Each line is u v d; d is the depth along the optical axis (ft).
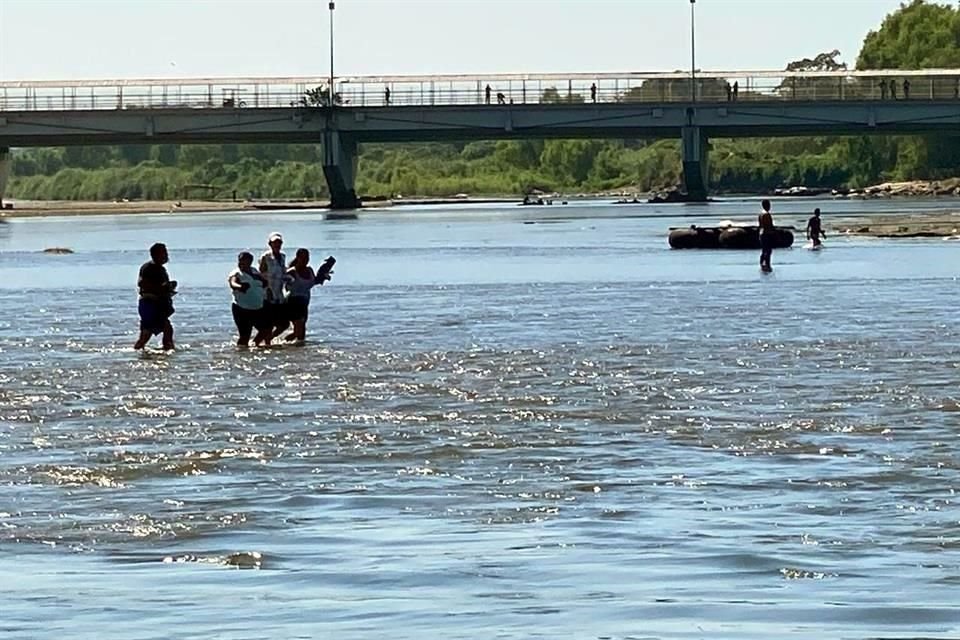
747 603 53.67
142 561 60.49
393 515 67.67
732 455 79.66
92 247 353.31
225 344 140.87
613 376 111.55
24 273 263.49
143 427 91.25
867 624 51.26
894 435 84.53
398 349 133.18
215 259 296.10
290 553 61.36
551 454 80.69
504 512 67.77
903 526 64.03
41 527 66.23
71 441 86.74
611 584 56.29
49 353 135.03
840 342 132.26
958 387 102.58
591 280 221.87
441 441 84.84
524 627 51.29
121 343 143.33
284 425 91.09
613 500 69.77
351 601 54.60
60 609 53.98
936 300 175.01
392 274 244.01
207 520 67.10
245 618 52.75
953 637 49.83
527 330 148.36
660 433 86.43
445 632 50.90
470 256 290.76
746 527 64.34
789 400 98.12
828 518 65.67
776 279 215.51
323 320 164.45
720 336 139.33
